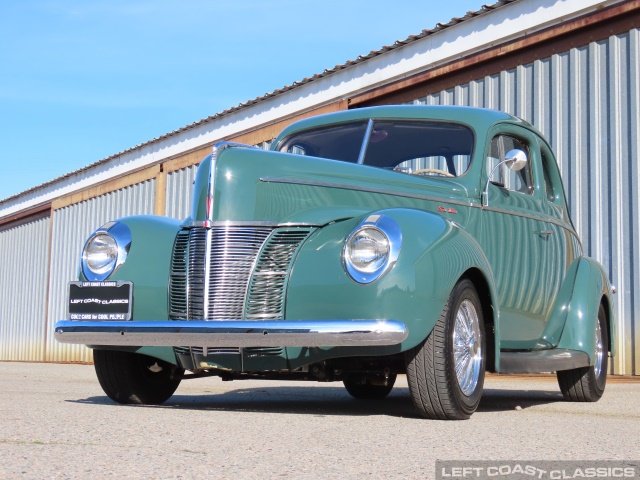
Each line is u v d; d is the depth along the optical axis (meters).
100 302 4.01
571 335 5.14
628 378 7.91
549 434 3.15
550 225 5.21
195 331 3.55
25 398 4.48
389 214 3.58
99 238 4.15
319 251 3.64
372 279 3.42
